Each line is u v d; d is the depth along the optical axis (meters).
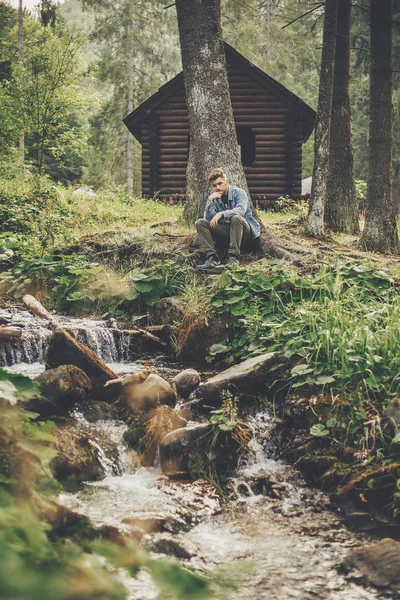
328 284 6.97
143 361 6.71
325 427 4.76
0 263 8.77
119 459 4.51
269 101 17.70
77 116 32.84
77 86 17.48
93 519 3.63
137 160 35.19
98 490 4.10
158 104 17.78
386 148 10.63
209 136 9.77
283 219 13.24
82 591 1.05
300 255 8.71
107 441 4.62
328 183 12.67
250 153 20.97
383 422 4.58
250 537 3.74
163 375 6.14
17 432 2.75
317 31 38.38
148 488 4.20
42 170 16.94
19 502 1.68
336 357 5.36
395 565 3.31
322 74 10.80
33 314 7.55
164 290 7.56
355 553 3.46
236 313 6.73
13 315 7.32
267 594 3.12
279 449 4.82
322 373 5.28
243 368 5.50
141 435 4.69
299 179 17.73
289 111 17.67
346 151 12.70
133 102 33.12
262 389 5.41
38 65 16.44
